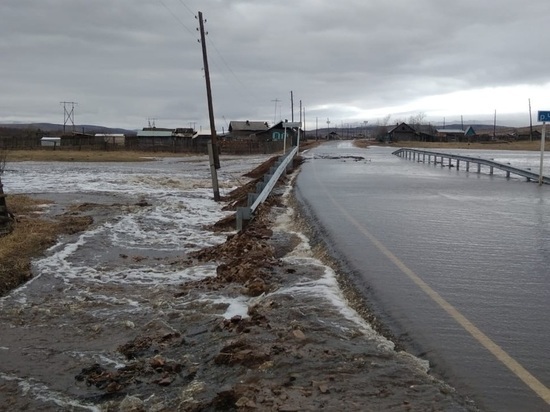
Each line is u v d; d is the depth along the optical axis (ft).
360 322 19.06
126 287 27.20
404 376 14.37
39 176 112.68
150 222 49.29
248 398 13.06
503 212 46.50
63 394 15.61
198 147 252.21
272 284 24.71
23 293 26.27
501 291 22.41
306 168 113.70
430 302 20.92
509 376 14.38
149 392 15.11
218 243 39.50
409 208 48.98
